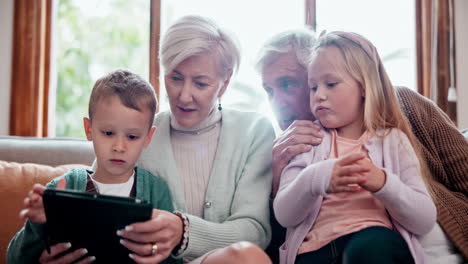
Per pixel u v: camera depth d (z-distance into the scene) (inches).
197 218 44.6
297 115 56.2
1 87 95.2
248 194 50.5
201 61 48.1
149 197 47.8
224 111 57.6
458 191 52.1
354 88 46.5
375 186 39.5
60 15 128.5
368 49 48.1
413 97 55.2
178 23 49.3
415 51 105.7
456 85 102.6
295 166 47.4
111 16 133.9
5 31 95.7
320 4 106.8
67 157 66.6
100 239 35.6
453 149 52.0
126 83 45.2
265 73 56.4
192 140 54.1
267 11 105.1
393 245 37.2
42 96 97.5
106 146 44.2
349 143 46.9
